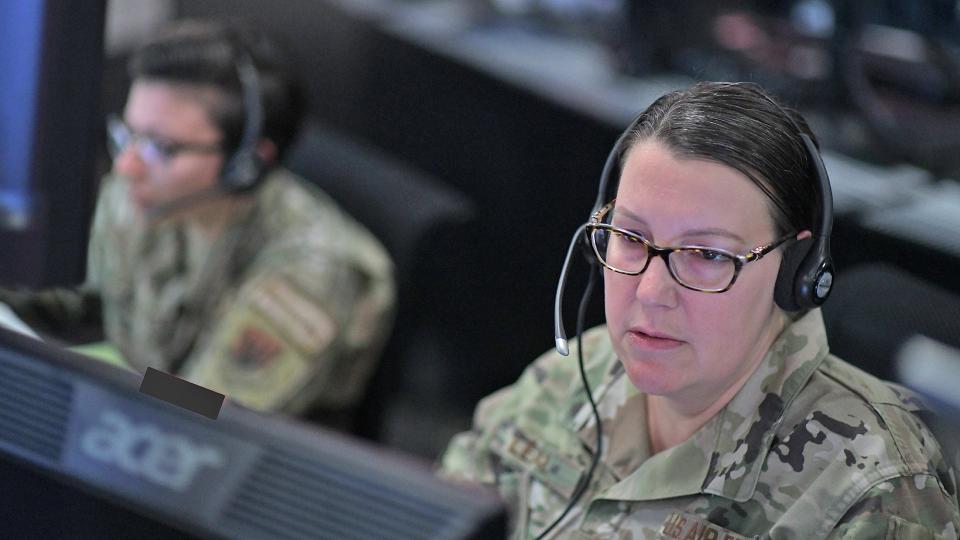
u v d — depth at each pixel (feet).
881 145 21.81
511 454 10.84
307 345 16.44
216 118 16.60
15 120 10.55
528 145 25.73
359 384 17.31
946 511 9.20
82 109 10.66
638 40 25.39
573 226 25.14
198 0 28.89
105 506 6.30
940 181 21.18
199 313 17.39
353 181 19.31
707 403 9.75
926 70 22.06
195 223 17.22
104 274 17.88
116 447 6.34
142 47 16.76
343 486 5.92
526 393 11.24
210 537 6.05
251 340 16.44
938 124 21.90
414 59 27.84
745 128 8.56
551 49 28.07
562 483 10.49
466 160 26.96
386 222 18.51
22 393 6.62
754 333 8.99
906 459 9.25
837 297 11.26
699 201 8.51
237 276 17.26
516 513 10.68
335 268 16.84
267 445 6.11
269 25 28.84
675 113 8.79
